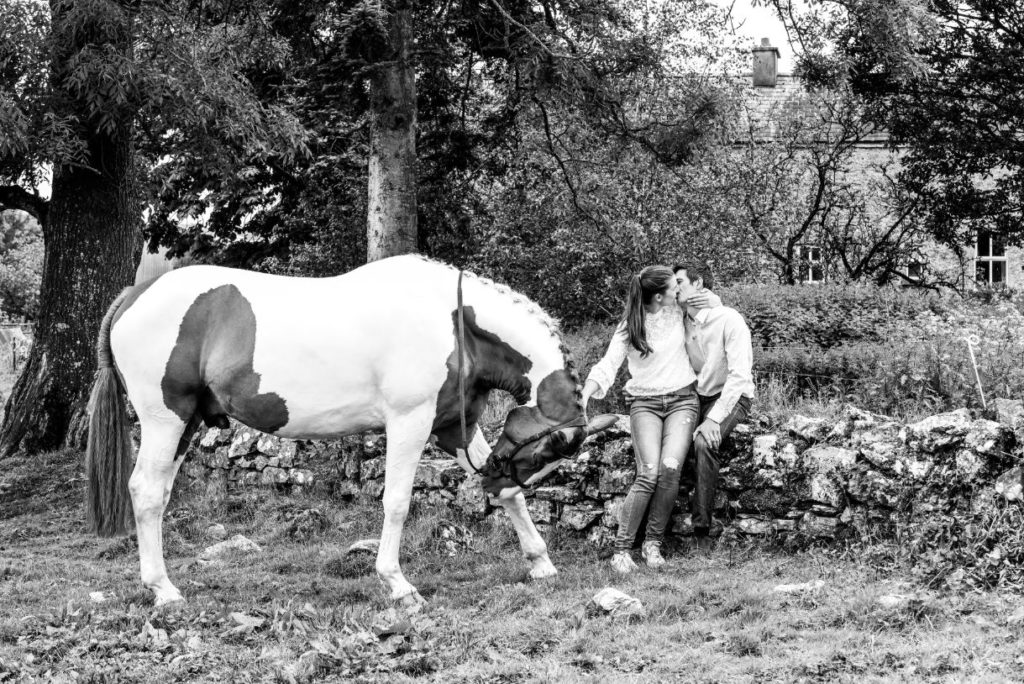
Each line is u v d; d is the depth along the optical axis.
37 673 4.70
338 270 17.28
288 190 19.84
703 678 4.28
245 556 7.15
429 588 6.07
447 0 13.01
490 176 15.13
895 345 8.20
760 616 5.04
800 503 6.31
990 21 18.62
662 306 6.35
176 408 6.09
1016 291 16.88
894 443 6.14
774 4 12.92
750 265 13.37
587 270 13.23
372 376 5.90
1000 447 5.81
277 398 5.93
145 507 6.02
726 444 6.55
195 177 20.16
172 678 4.58
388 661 4.64
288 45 11.91
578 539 6.92
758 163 16.20
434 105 14.74
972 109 19.08
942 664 4.25
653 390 6.35
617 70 12.91
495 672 4.48
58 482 10.28
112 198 12.16
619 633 4.91
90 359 12.00
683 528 6.52
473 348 6.04
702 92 13.59
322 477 8.72
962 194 18.98
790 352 8.41
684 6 13.27
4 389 20.52
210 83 10.87
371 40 12.08
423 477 7.89
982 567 5.44
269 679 4.52
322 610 5.65
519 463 5.92
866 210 19.81
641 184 13.45
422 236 15.82
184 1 11.40
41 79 10.73
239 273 6.20
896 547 5.87
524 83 13.75
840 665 4.32
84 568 7.08
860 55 16.22
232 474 9.33
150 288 6.18
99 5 10.02
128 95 11.05
